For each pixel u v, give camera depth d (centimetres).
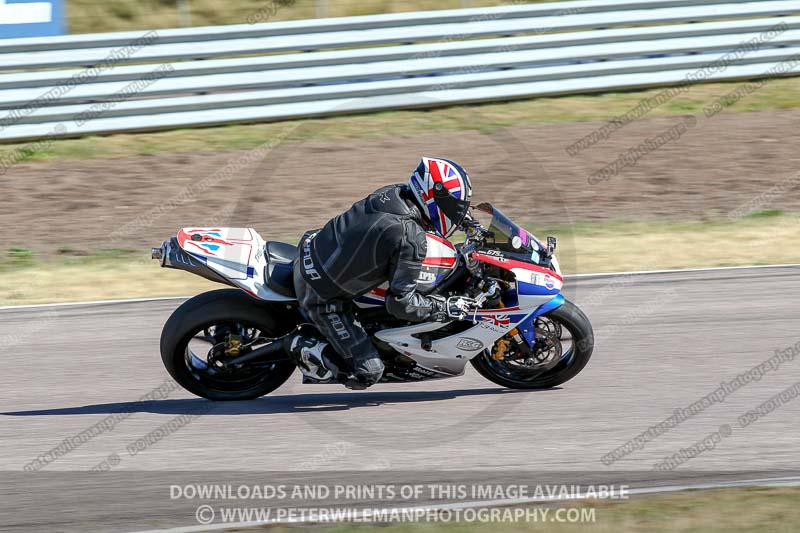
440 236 2012
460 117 4581
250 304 2048
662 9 4891
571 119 4578
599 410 2098
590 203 3747
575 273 3030
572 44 4731
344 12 5909
